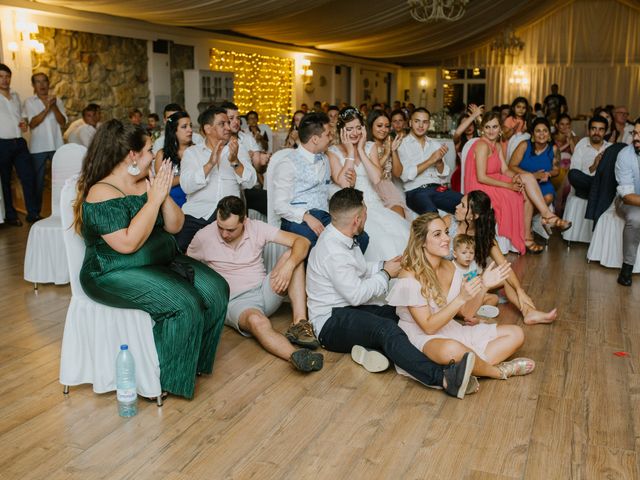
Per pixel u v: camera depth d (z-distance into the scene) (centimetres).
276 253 439
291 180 409
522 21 1780
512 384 322
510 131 661
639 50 1761
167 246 312
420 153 562
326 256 348
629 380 327
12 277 498
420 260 317
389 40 1467
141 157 298
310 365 324
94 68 966
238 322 368
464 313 364
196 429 277
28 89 844
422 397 307
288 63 1527
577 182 612
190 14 966
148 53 1068
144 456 256
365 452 260
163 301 289
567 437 272
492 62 1950
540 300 454
